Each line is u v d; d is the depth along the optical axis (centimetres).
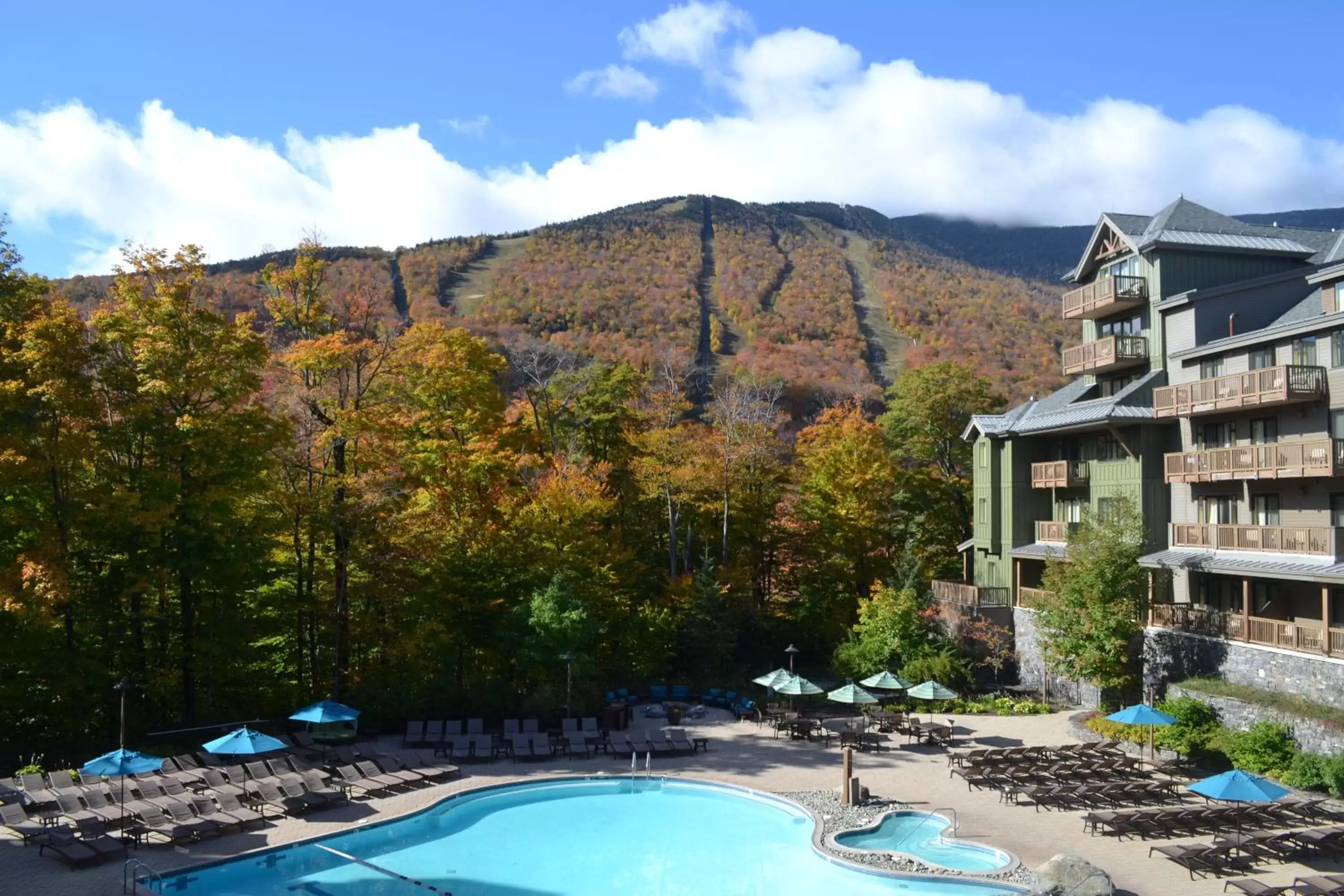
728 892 2044
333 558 3469
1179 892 1994
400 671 3669
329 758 2872
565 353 8956
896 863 2173
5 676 2781
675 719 3656
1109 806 2569
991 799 2681
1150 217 4441
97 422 2962
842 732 3394
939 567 5684
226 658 3097
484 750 3081
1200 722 2997
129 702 3042
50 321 2762
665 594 4794
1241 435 3572
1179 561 3538
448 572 3781
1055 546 4419
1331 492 3206
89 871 2020
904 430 6262
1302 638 2961
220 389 3070
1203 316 3816
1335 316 3092
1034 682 4247
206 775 2553
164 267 3056
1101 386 4453
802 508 5353
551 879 2116
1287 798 2483
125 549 2961
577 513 4200
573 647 3591
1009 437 4741
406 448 3750
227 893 1992
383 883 2069
